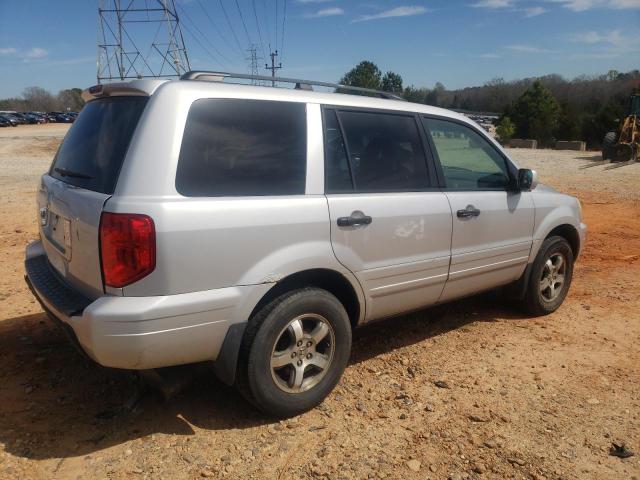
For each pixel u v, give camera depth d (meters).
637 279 6.71
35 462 2.95
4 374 3.88
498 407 3.63
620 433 3.38
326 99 3.64
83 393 3.65
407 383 3.93
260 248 3.13
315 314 3.43
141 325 2.78
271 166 3.27
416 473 2.96
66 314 2.92
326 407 3.58
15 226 8.89
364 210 3.61
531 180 4.68
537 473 2.99
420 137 4.12
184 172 2.95
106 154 3.12
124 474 2.88
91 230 2.90
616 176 17.83
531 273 5.05
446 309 5.46
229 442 3.18
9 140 36.62
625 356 4.48
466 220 4.27
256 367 3.19
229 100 3.19
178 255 2.85
